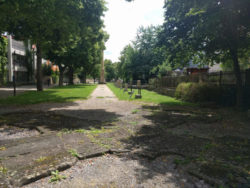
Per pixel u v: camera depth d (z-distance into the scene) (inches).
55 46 692.7
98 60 1658.5
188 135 183.0
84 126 217.6
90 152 133.0
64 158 122.0
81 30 476.4
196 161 121.3
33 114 294.0
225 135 183.8
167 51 460.8
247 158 127.6
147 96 644.1
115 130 199.3
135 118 266.4
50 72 1835.6
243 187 90.0
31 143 154.5
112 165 117.1
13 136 183.8
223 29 332.8
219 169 109.3
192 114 302.4
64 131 194.2
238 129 208.5
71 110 335.6
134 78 1466.5
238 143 159.2
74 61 1280.8
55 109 346.0
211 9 298.5
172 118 266.2
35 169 105.4
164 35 426.9
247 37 383.9
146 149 142.1
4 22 424.2
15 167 108.3
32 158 122.0
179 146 150.3
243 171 107.2
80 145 149.8
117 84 1346.0
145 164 118.6
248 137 177.8
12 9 318.3
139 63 1386.6
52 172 103.3
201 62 523.2
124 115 290.2
